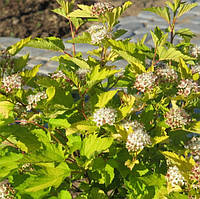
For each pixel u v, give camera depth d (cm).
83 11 138
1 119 125
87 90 125
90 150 123
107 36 135
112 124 121
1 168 125
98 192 127
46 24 423
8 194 129
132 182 125
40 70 283
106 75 122
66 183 132
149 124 131
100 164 125
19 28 417
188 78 129
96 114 121
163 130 128
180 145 132
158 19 395
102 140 123
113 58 140
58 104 123
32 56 320
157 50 137
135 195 125
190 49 144
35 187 118
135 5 442
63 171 122
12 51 127
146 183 124
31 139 126
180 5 141
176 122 126
